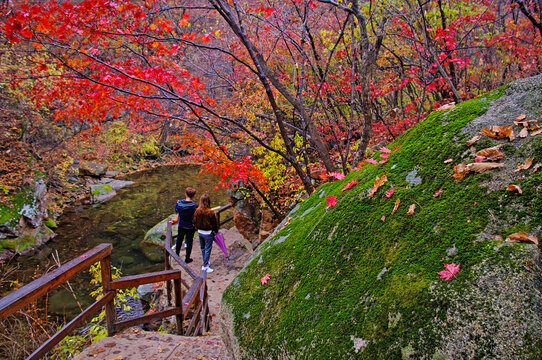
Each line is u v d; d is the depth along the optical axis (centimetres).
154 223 1183
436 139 194
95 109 499
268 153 748
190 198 708
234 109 767
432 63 619
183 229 704
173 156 2120
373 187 197
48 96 496
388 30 698
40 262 889
